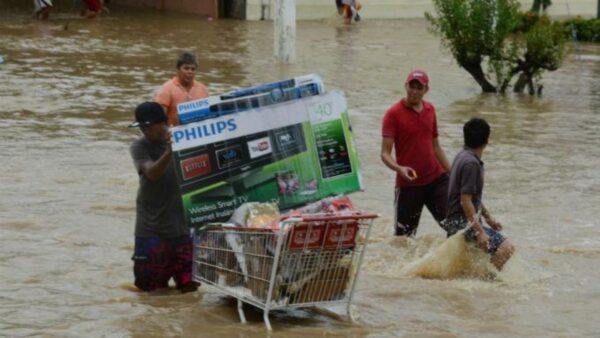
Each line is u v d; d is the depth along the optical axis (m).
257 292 9.18
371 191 15.71
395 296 10.51
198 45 34.78
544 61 26.98
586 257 12.37
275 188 9.63
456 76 30.38
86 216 13.56
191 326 9.21
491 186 16.25
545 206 15.01
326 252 9.15
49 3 40.97
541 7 51.25
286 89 9.67
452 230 11.65
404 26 45.25
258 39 37.34
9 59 29.42
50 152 17.66
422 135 12.74
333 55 33.97
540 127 22.03
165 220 10.09
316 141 9.72
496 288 10.95
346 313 9.60
